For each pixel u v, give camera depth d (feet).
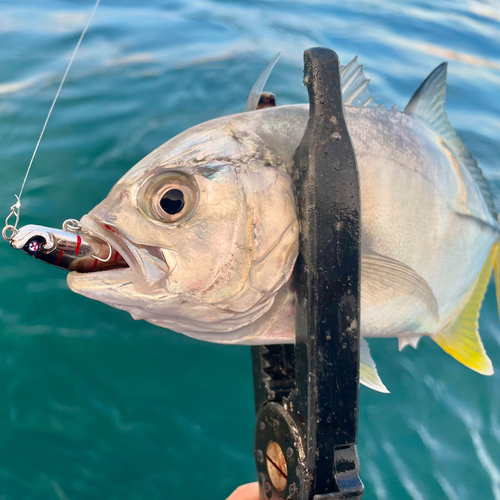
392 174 0.90
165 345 2.10
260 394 0.81
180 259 0.77
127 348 2.07
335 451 0.63
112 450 1.73
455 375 1.99
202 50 4.29
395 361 2.04
